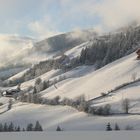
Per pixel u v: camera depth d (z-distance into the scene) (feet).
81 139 192.44
